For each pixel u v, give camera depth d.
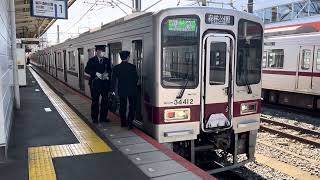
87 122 7.97
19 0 14.82
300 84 13.90
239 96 6.67
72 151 5.64
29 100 11.85
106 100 7.70
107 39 9.05
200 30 6.15
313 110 14.17
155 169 4.79
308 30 13.64
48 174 4.59
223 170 6.63
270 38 15.55
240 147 7.06
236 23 6.45
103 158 5.27
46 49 30.77
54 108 10.09
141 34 6.59
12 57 9.73
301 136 10.16
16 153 5.52
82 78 13.48
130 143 6.04
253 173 7.16
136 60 7.09
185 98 6.19
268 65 15.74
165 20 5.92
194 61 6.20
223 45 6.39
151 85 6.23
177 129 6.19
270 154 8.34
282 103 15.67
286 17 26.97
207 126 6.41
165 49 5.97
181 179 4.41
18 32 34.91
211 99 6.40
